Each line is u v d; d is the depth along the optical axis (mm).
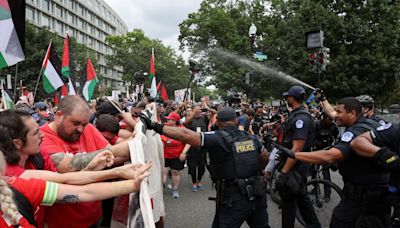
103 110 4441
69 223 2455
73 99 2535
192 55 30000
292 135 4398
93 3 86562
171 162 7293
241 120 7406
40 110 8336
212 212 6297
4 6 3645
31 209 1746
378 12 22031
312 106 8508
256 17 33531
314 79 22578
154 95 11539
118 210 2811
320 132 6121
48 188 1811
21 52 3812
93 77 9008
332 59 22078
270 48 25547
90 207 2555
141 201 1938
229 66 26219
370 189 3084
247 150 3500
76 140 2646
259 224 3645
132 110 4609
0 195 1590
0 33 3635
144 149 2723
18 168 2016
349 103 3328
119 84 91438
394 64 21750
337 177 8641
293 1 26641
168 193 7727
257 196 3500
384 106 26938
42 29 32469
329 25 22125
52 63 7262
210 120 9547
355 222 3189
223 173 3445
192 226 5582
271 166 4957
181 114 11211
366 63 21891
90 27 86188
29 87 28234
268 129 10586
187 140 3277
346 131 3260
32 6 59844
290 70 23141
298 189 4297
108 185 1990
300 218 5219
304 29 22719
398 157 2783
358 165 3119
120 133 3811
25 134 1975
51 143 2477
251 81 15680
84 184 2092
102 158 2381
